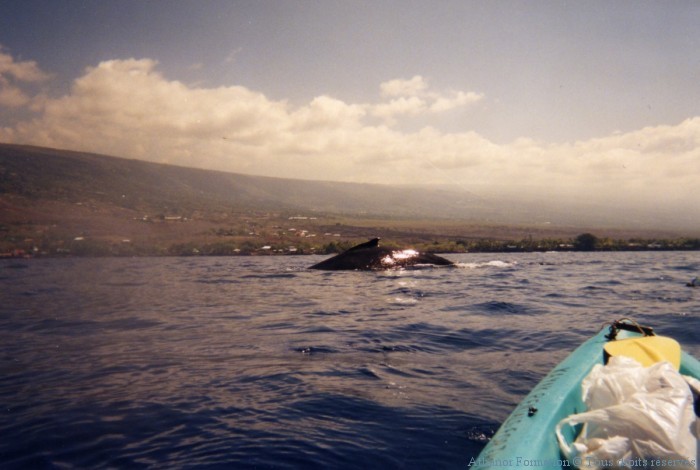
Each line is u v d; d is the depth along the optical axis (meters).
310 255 36.28
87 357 6.28
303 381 5.20
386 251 18.61
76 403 4.60
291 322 8.65
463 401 4.56
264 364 5.89
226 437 3.85
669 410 2.63
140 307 10.53
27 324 8.61
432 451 3.58
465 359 6.07
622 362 3.21
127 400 4.67
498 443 2.69
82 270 20.86
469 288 13.25
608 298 11.37
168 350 6.64
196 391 4.91
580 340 7.03
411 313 9.45
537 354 6.29
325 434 3.89
